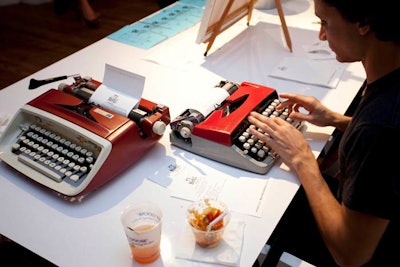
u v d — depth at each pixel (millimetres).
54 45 3502
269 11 2180
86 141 1063
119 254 883
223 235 917
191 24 2031
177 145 1215
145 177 1104
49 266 1423
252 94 1282
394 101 750
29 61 3271
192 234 923
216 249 886
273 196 1036
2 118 1327
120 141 1042
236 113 1181
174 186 1070
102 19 3945
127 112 1112
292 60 1712
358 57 853
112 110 1133
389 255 1073
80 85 1241
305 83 1558
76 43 3529
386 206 755
